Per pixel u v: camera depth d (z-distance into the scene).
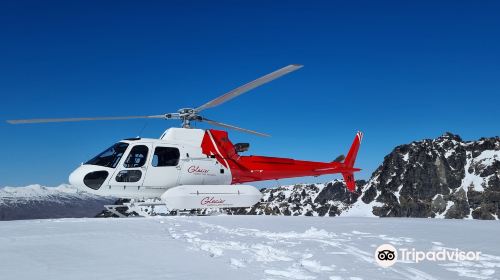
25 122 16.94
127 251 7.68
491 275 6.46
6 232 10.34
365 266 6.96
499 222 15.08
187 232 10.92
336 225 13.57
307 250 8.36
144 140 18.80
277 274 6.08
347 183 24.91
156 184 18.78
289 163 22.50
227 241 9.27
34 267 6.23
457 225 13.77
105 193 18.36
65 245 8.27
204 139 20.06
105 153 18.72
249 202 19.59
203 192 18.69
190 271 6.07
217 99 17.45
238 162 20.91
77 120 17.38
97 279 5.51
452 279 6.18
